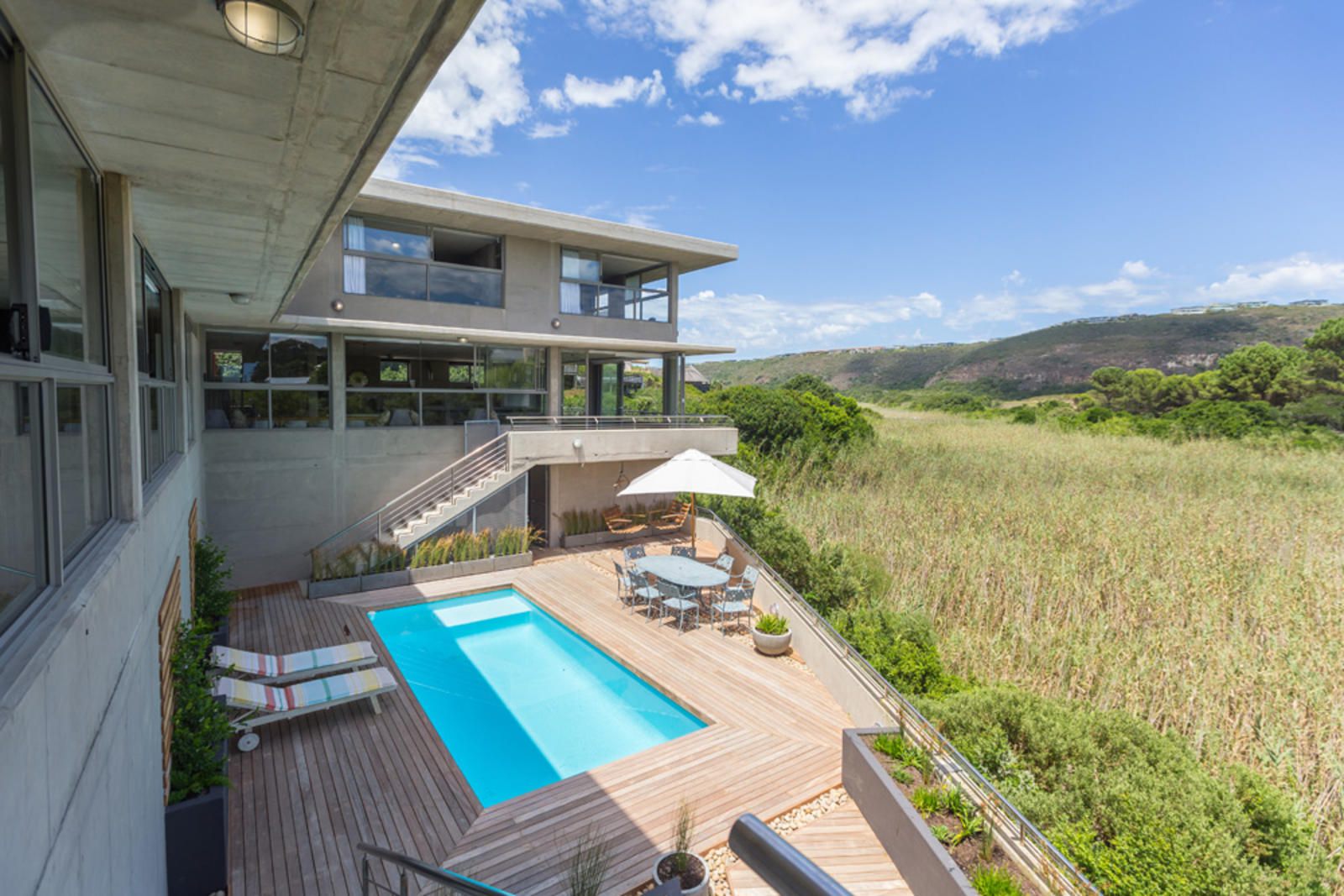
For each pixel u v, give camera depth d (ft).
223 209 15.90
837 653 30.45
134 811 11.31
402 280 48.67
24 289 7.50
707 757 25.35
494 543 48.78
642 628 38.09
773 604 38.65
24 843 5.28
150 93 9.77
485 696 31.45
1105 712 25.25
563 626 39.34
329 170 13.23
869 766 21.76
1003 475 88.07
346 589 42.11
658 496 62.13
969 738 24.02
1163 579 44.19
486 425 51.93
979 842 18.78
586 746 27.45
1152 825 18.72
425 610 41.83
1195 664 33.47
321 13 7.72
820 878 2.48
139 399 15.03
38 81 8.70
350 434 46.52
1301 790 25.85
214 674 26.13
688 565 41.88
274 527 44.09
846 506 66.39
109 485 12.46
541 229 51.72
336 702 26.09
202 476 39.50
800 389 160.45
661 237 57.26
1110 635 38.34
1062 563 45.83
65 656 6.79
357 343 46.83
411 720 26.94
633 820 21.35
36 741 5.71
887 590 45.29
